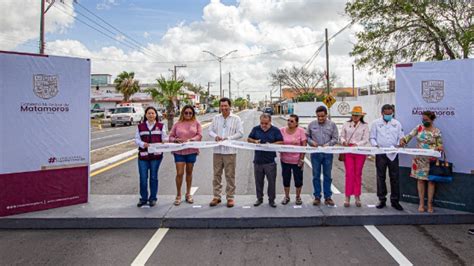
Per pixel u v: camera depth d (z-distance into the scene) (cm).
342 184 910
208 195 754
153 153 650
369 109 2434
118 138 2406
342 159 670
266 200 704
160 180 973
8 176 600
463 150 611
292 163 653
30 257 475
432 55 1706
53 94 638
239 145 640
